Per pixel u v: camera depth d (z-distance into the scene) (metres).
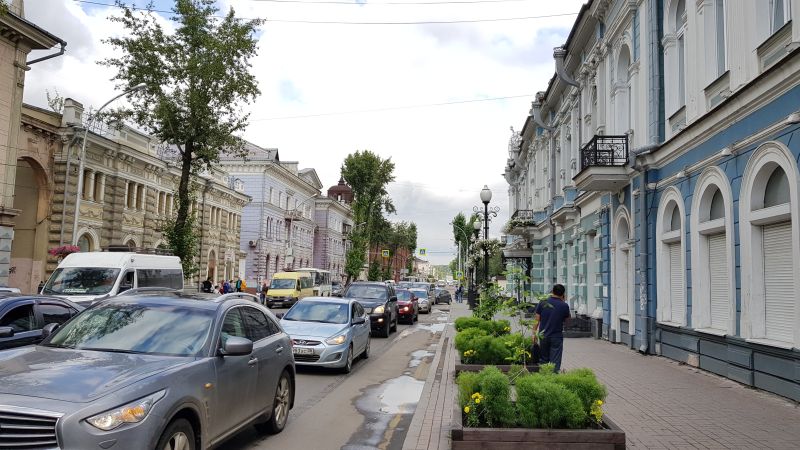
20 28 20.05
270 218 52.31
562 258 25.12
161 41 22.94
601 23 18.45
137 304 5.90
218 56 22.75
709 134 10.81
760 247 9.29
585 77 20.69
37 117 23.47
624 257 16.41
